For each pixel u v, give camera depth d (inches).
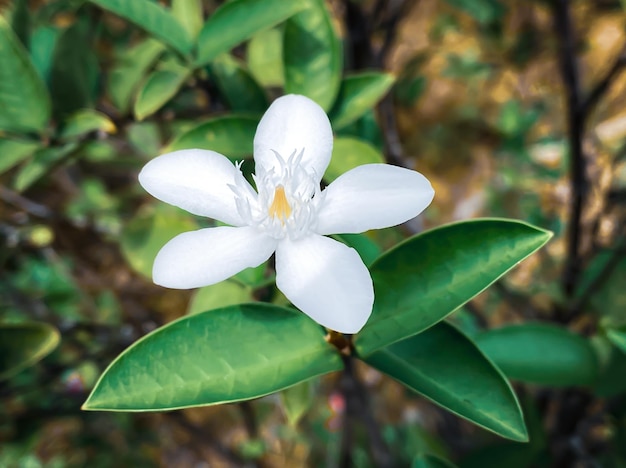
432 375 4.4
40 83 5.8
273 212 4.3
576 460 8.4
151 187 4.4
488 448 7.9
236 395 4.3
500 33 11.9
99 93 6.8
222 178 4.5
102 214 11.7
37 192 11.8
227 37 5.4
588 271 8.5
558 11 8.0
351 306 4.0
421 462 5.8
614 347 6.1
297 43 5.6
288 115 4.6
